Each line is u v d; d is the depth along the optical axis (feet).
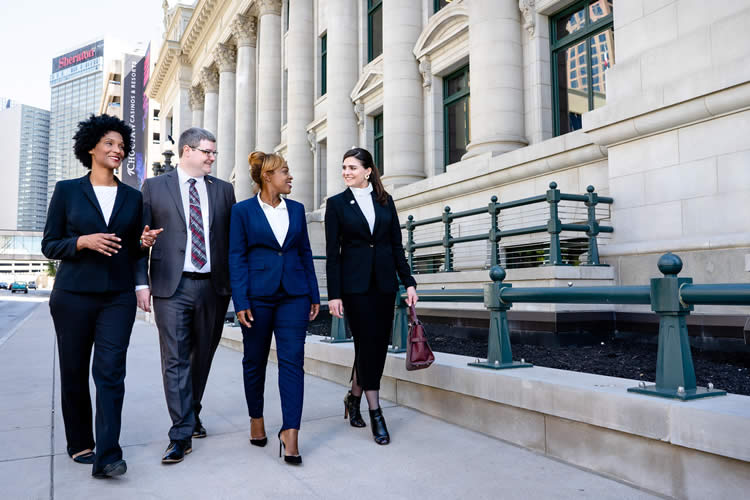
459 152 43.11
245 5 83.35
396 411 15.30
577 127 32.58
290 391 11.12
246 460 11.04
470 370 13.09
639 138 22.93
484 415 12.89
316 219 58.75
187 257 11.80
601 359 16.80
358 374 13.23
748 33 19.26
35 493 9.31
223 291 12.28
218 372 22.79
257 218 11.60
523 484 9.48
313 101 67.31
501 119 34.17
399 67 45.52
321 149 65.57
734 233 19.30
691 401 8.66
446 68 43.06
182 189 12.04
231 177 93.97
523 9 34.40
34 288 367.66
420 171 44.88
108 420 9.99
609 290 10.39
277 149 74.69
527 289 12.34
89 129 10.56
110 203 10.63
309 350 21.84
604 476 9.82
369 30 57.47
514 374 12.08
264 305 11.53
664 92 21.26
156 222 11.76
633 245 22.40
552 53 34.42
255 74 85.92
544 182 29.73
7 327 56.24
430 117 44.65
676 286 9.10
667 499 8.66
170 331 11.48
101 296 10.36
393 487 9.44
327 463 10.77
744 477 7.73
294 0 68.54
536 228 23.34
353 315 12.46
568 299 11.30
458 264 34.71
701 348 18.99
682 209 21.15
